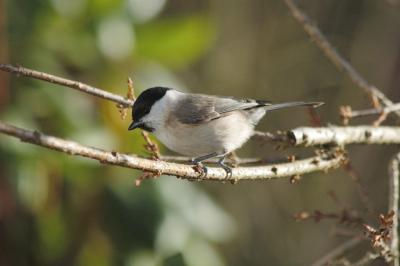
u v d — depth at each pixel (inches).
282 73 691.4
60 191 432.8
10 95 416.2
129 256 415.5
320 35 406.9
